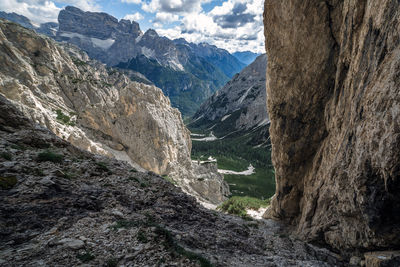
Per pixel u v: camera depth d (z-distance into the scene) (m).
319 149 28.80
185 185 79.06
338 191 20.00
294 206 34.88
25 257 7.96
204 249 14.74
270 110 33.19
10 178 12.16
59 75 85.38
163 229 12.48
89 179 17.25
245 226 28.41
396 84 12.32
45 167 15.12
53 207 11.66
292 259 19.75
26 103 52.41
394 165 12.74
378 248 16.78
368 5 16.31
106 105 84.94
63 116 67.56
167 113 92.81
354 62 18.55
